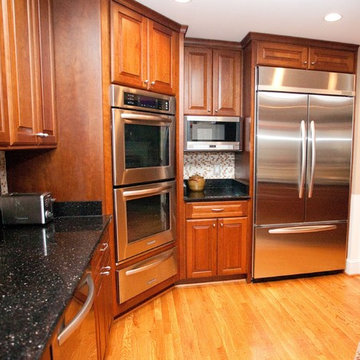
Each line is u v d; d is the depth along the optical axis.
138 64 2.10
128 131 2.07
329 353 1.85
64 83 1.88
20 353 0.65
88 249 1.34
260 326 2.13
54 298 0.90
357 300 2.49
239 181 3.04
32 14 1.47
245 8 2.11
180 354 1.85
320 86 2.71
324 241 2.90
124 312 2.27
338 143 2.81
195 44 2.72
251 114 2.65
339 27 2.42
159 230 2.42
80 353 1.13
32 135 1.47
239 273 2.80
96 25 1.86
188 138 2.75
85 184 1.96
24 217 1.73
